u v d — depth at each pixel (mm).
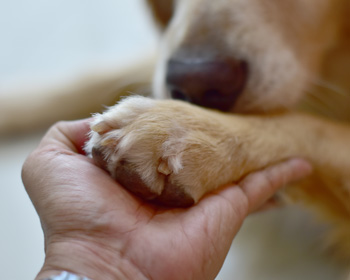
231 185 368
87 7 993
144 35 976
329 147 425
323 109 548
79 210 320
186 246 323
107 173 337
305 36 498
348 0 514
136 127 333
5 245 572
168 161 330
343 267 527
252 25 452
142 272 313
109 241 316
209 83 425
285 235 598
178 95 435
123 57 824
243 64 441
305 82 484
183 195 335
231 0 455
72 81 771
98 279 305
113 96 740
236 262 556
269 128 410
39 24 986
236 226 353
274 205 434
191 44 443
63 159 344
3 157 713
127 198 330
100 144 331
